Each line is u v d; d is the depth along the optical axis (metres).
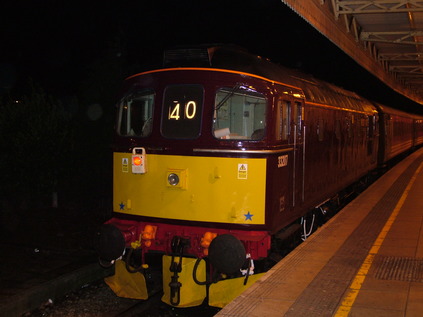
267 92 6.45
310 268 5.96
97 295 7.32
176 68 6.69
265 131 6.43
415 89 33.94
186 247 6.54
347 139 11.41
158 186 6.68
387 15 13.76
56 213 11.77
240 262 6.00
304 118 7.93
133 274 7.07
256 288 5.26
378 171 19.91
